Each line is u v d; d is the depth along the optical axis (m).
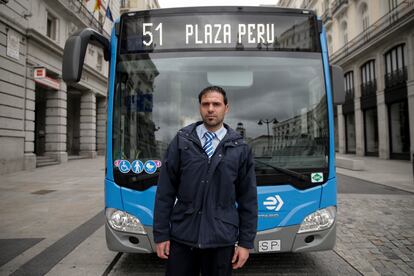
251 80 3.74
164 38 3.82
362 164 15.85
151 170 3.45
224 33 3.83
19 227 5.94
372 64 25.44
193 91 3.71
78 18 21.55
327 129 3.67
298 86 3.75
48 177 13.24
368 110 26.73
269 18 3.88
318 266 4.11
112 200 3.49
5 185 11.12
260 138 3.58
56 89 19.64
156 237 2.28
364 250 4.70
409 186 10.65
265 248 3.32
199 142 2.28
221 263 2.24
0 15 13.99
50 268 4.01
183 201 2.26
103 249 4.68
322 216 3.46
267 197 3.37
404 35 20.72
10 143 14.77
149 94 3.69
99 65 27.78
